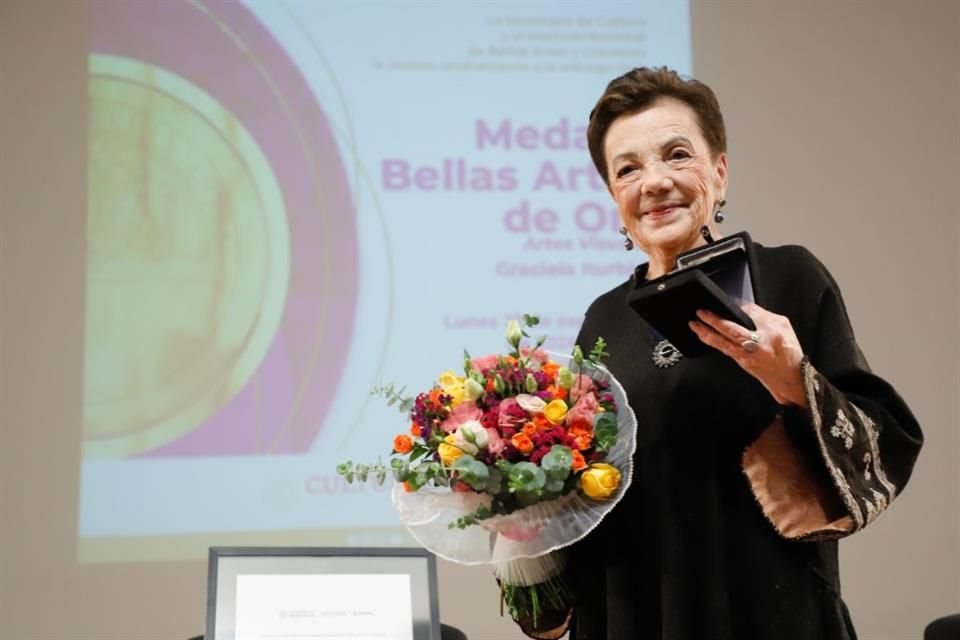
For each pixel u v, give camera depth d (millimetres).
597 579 2092
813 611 1927
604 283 4797
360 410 4641
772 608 1924
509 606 2156
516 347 2074
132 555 4496
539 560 2084
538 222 4785
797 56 5008
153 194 4648
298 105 4742
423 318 4707
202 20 4734
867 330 4910
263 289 4656
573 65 4875
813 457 1924
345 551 2191
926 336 4930
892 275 4949
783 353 1785
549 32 4875
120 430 4531
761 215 4922
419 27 4824
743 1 5004
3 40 4625
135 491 4520
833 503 1885
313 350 4648
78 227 4594
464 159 4789
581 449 1937
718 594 1938
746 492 1976
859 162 4988
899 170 5000
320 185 4719
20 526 4457
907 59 5051
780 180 4945
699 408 2018
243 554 2162
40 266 4559
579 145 4844
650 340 2123
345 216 4719
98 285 4582
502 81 4836
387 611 2150
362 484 4609
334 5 4797
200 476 4551
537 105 4844
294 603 2133
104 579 4473
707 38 4973
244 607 2119
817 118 4988
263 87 4738
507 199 4785
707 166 2096
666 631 1945
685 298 1766
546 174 4816
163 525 4516
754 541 1954
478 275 4742
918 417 4887
